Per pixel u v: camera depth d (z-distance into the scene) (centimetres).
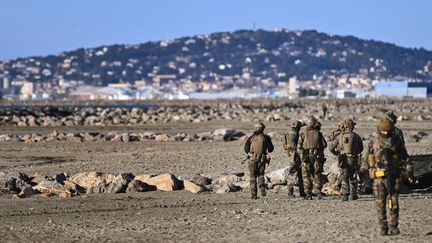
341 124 4738
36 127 15938
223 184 5747
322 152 4816
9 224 3947
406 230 3412
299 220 3831
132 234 3500
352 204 4497
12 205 4753
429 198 4744
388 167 3244
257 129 4941
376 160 3253
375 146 3253
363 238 3212
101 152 9438
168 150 9462
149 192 5412
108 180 5559
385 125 3231
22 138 11638
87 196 5200
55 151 9638
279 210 4284
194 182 5647
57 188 5403
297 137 4900
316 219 3856
